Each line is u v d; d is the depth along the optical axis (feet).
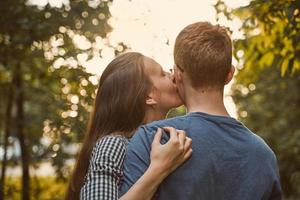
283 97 25.55
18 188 20.66
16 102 19.30
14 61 16.88
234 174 5.45
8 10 15.15
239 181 5.46
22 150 19.20
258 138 5.71
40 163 20.17
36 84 18.63
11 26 15.30
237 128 5.62
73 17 15.74
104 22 15.72
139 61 6.69
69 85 17.34
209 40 5.65
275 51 12.50
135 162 5.47
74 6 15.75
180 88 5.85
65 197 6.89
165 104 6.63
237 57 13.28
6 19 15.23
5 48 16.33
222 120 5.57
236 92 26.53
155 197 5.41
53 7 15.58
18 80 18.76
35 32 15.40
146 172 5.31
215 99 5.68
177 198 5.35
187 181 5.36
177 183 5.37
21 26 15.20
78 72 16.29
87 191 5.41
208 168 5.40
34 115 18.92
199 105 5.68
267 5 11.21
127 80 6.59
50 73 17.48
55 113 18.08
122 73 6.61
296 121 25.46
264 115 26.37
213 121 5.55
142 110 6.58
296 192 24.09
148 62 6.71
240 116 27.55
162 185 5.39
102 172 5.44
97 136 6.59
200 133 5.48
